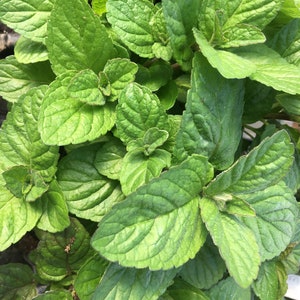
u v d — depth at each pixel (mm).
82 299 140
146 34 150
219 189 135
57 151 146
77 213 145
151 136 138
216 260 156
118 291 129
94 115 143
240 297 163
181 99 160
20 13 154
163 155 141
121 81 147
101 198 146
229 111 147
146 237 123
